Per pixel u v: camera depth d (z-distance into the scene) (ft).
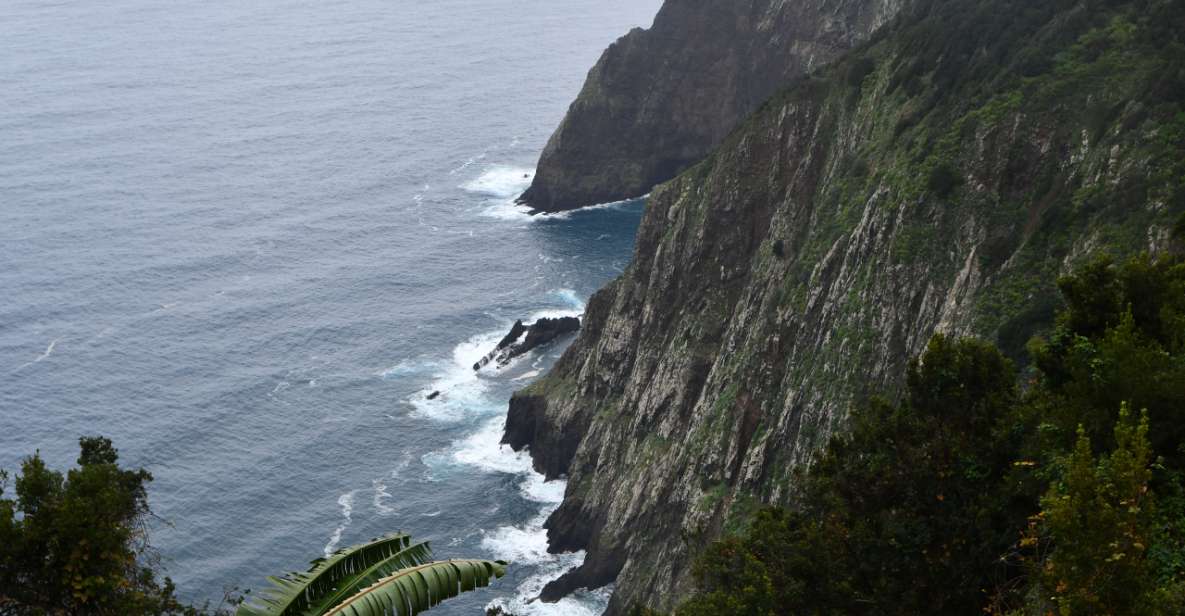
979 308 219.20
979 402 115.55
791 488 252.62
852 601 108.27
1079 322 114.93
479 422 409.49
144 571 95.86
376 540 64.59
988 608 97.30
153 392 428.15
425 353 462.60
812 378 261.85
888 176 267.39
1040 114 247.09
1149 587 74.79
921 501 111.34
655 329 364.38
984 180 247.29
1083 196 220.43
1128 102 230.48
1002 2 291.99
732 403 293.84
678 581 279.28
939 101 280.31
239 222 623.77
